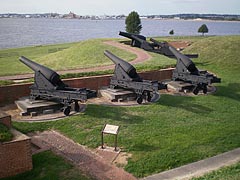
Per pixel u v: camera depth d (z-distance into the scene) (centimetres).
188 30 15500
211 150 941
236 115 1310
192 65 1642
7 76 1748
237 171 746
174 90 1650
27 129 1036
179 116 1246
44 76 1220
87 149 915
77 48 3156
